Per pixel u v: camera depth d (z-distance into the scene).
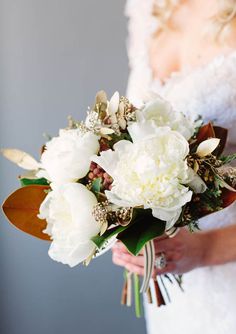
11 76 1.27
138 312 0.79
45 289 1.31
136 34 1.03
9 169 1.29
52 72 1.25
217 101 0.84
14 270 1.32
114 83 1.23
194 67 0.90
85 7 1.22
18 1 1.25
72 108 1.25
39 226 0.66
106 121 0.62
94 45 1.23
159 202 0.56
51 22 1.24
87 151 0.59
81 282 1.29
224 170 0.61
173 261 0.74
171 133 0.58
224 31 0.87
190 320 0.92
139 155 0.56
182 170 0.56
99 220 0.56
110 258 1.27
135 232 0.58
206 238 0.79
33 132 1.28
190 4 0.93
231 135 0.84
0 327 1.34
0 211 1.31
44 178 0.67
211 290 0.87
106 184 0.58
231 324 0.85
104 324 1.29
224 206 0.61
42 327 1.33
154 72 0.98
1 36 1.27
